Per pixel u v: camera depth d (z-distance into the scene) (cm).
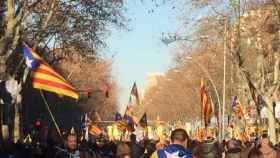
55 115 7306
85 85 8700
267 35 3912
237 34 3703
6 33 2575
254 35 3841
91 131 6850
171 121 11488
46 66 1507
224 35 3784
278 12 3469
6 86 2084
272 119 3675
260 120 4309
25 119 6419
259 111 4153
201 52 4969
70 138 1344
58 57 4400
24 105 6347
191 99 9250
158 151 1051
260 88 3928
